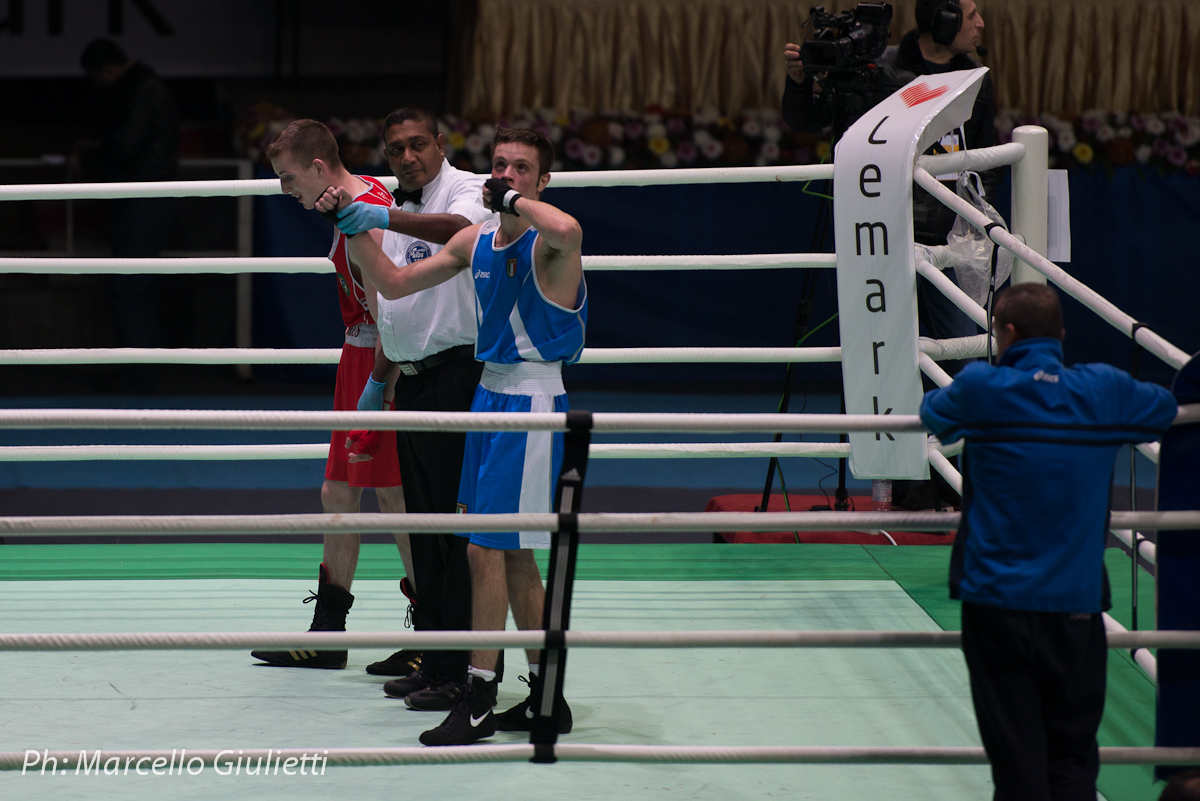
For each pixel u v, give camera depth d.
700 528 2.07
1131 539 2.51
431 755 2.11
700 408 7.73
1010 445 1.92
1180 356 2.16
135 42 9.66
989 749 1.96
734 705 2.91
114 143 7.75
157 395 8.00
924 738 2.71
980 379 1.94
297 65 9.58
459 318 2.84
